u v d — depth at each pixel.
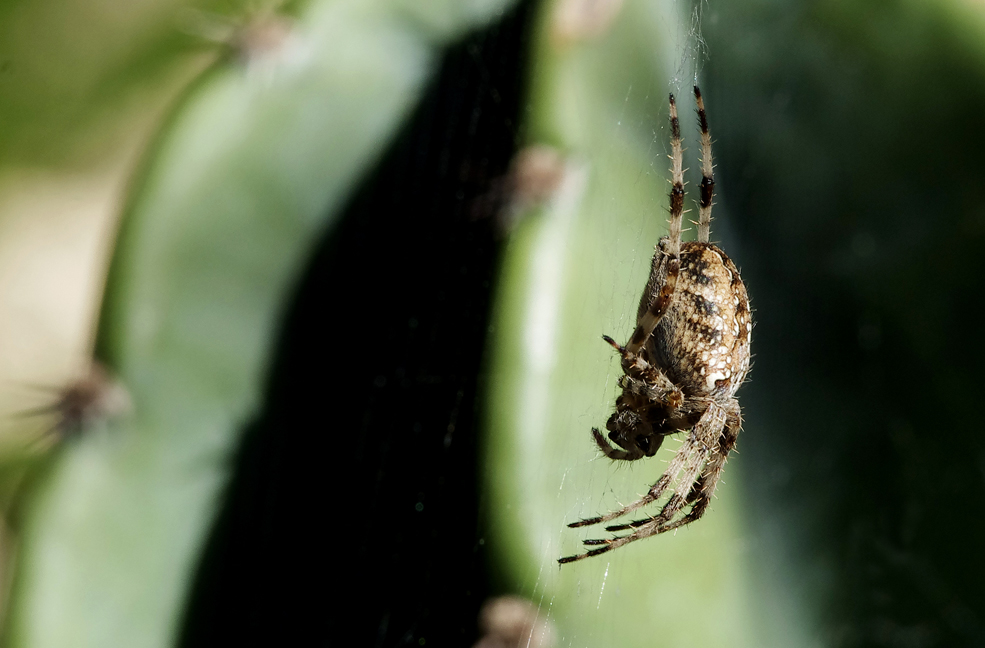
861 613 0.26
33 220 0.40
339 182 0.27
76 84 0.41
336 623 0.28
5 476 0.33
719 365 0.24
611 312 0.25
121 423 0.26
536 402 0.24
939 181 0.25
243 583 0.27
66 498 0.26
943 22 0.25
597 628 0.24
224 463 0.27
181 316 0.27
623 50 0.25
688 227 0.25
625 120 0.25
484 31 0.27
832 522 0.26
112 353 0.26
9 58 0.41
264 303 0.27
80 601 0.26
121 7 0.41
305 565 0.28
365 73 0.27
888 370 0.26
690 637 0.25
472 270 0.27
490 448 0.24
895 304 0.26
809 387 0.26
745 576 0.25
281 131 0.27
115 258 0.26
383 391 0.28
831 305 0.26
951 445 0.26
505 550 0.24
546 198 0.24
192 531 0.27
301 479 0.28
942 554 0.26
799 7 0.25
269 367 0.27
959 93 0.25
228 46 0.27
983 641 0.25
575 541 0.24
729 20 0.25
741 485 0.25
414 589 0.27
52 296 0.39
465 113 0.27
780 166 0.26
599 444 0.24
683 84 0.25
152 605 0.27
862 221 0.26
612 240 0.25
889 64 0.25
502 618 0.24
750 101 0.26
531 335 0.24
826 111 0.25
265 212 0.27
